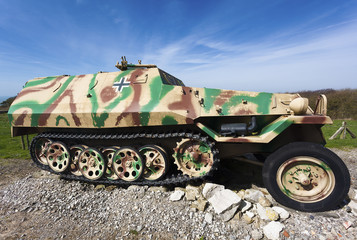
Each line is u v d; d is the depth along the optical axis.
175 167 4.85
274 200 3.84
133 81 4.58
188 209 3.66
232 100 4.14
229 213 3.37
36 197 4.38
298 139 4.10
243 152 4.36
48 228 3.42
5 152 8.20
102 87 4.69
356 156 6.79
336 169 3.33
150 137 4.14
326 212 3.46
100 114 4.18
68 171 5.09
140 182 4.47
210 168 3.92
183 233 3.13
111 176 4.74
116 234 3.20
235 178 4.82
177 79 6.57
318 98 3.92
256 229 3.11
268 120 4.19
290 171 3.61
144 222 3.42
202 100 4.13
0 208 4.08
